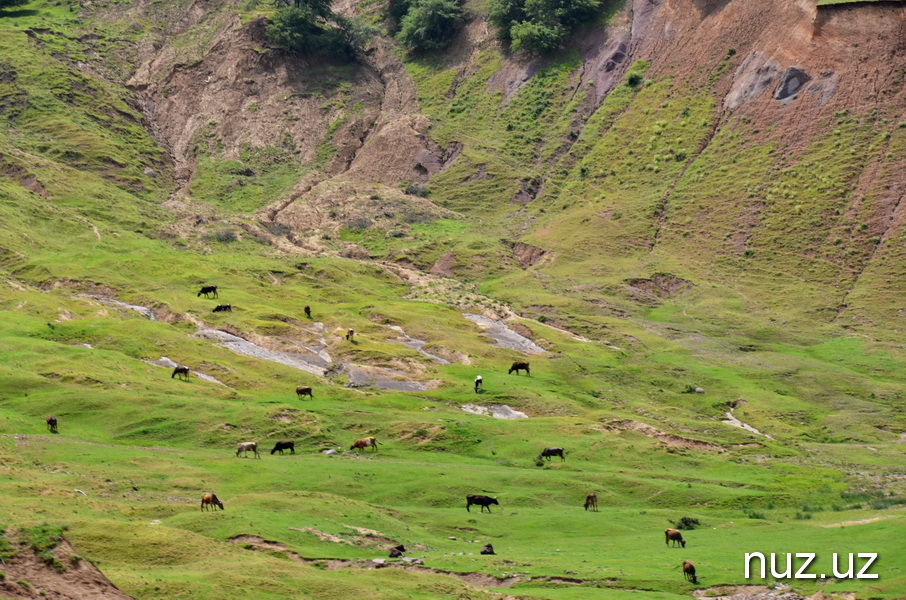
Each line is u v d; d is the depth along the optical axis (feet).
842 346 529.45
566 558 214.48
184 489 263.49
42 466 275.80
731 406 448.24
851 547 211.61
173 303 504.43
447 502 277.23
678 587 193.47
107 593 151.12
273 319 497.05
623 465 332.39
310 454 325.83
